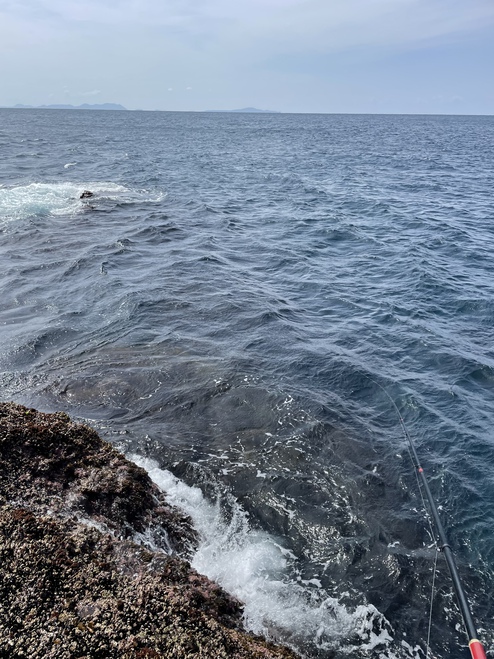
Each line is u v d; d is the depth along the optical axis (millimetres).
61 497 5500
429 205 25984
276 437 7613
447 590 5430
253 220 21797
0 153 41531
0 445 5805
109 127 95938
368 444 7676
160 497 6195
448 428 8203
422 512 6488
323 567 5621
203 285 13547
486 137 87500
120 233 18016
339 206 25359
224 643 4113
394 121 169750
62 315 11211
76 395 8367
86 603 4098
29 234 17234
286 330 11172
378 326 11852
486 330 11844
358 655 4742
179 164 40156
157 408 8141
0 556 4344
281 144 64812
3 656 3578
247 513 6277
